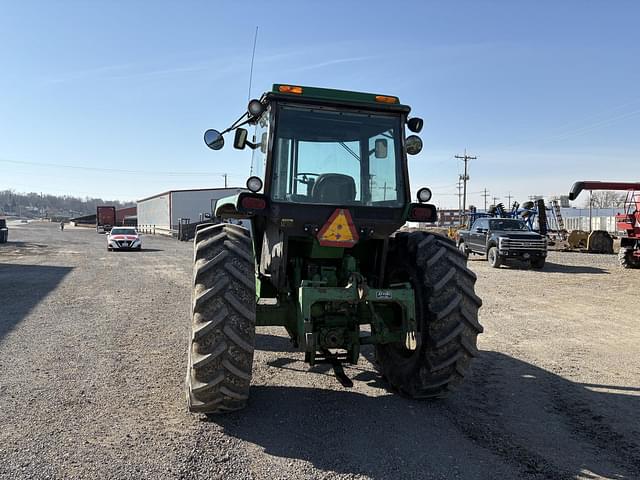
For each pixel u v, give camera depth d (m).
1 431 3.89
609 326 8.41
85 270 17.19
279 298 5.03
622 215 18.75
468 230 22.28
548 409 4.60
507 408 4.61
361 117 4.72
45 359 6.02
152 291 12.16
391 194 4.78
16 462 3.37
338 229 4.45
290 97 4.46
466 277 4.57
